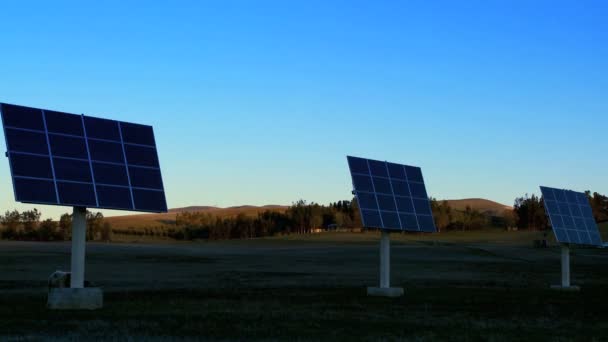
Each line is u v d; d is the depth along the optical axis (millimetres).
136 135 25828
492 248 97938
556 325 21422
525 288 37156
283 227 197750
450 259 75625
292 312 23453
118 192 24188
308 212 197375
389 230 31859
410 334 18891
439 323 21344
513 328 20469
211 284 38469
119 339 17125
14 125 23016
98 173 24047
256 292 31516
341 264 66938
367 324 20734
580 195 42125
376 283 40031
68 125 24297
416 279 45281
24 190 22125
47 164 23016
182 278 44750
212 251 90500
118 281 41188
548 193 39562
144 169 25297
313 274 50625
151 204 24766
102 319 20984
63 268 54312
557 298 30688
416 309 25297
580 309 26281
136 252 82062
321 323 20750
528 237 135125
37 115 23734
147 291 31828
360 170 32344
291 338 17750
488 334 19047
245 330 19062
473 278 47312
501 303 27906
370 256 81750
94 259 68500
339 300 28000
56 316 21438
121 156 24969
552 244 106250
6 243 98750
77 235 23922
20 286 35250
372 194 31953
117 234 197375
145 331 18625
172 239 193250
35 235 165375
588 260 74688
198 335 18109
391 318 22406
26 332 18219
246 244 132125
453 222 194125
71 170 23453
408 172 34719
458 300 28781
